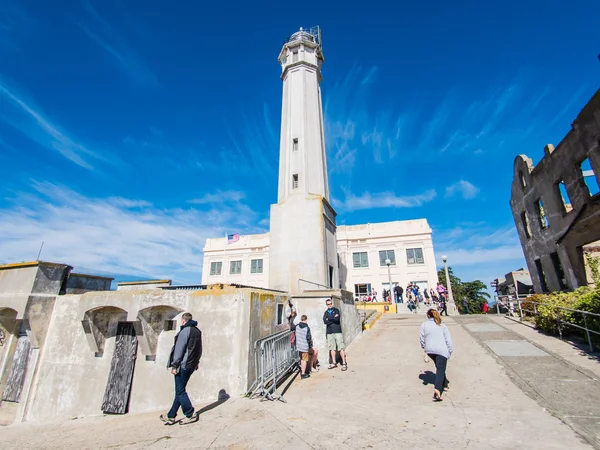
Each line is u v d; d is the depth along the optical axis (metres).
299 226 17.52
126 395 7.70
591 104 12.02
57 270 9.47
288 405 5.84
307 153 19.89
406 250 33.62
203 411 5.82
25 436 6.04
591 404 4.94
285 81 23.14
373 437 4.24
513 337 10.48
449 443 3.97
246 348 7.08
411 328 14.09
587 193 12.80
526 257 19.25
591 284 12.65
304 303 10.53
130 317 7.91
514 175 20.12
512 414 4.81
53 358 8.68
